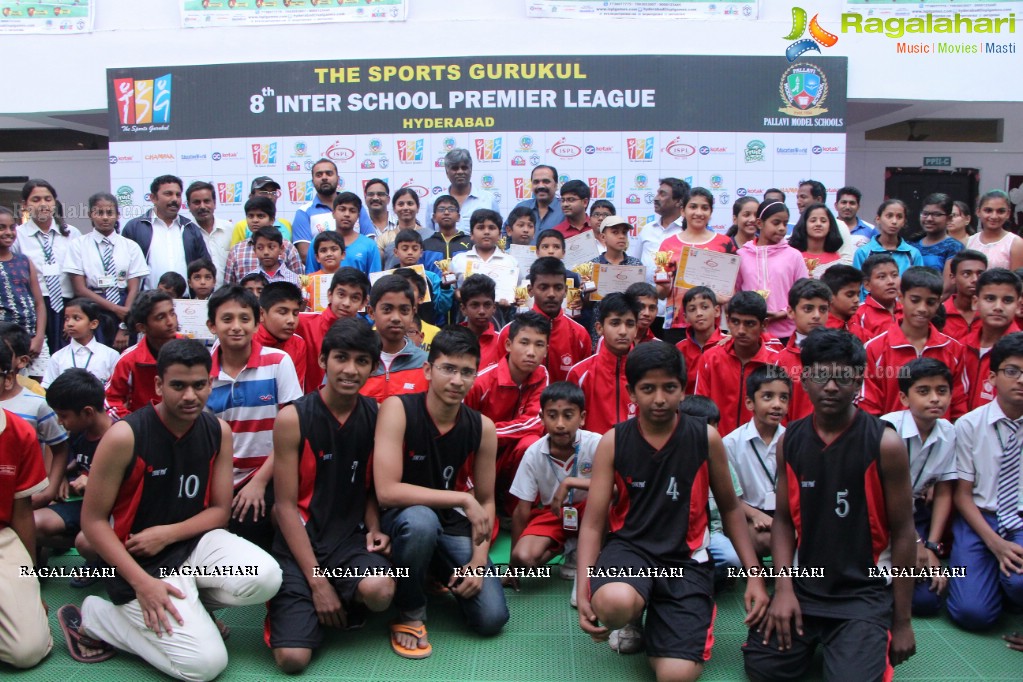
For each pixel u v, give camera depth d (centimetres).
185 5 735
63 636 320
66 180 927
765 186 730
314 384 439
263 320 407
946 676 286
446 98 731
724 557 339
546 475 361
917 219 919
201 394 294
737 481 368
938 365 337
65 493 382
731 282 484
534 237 611
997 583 321
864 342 445
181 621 283
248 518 341
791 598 284
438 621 331
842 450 285
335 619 298
